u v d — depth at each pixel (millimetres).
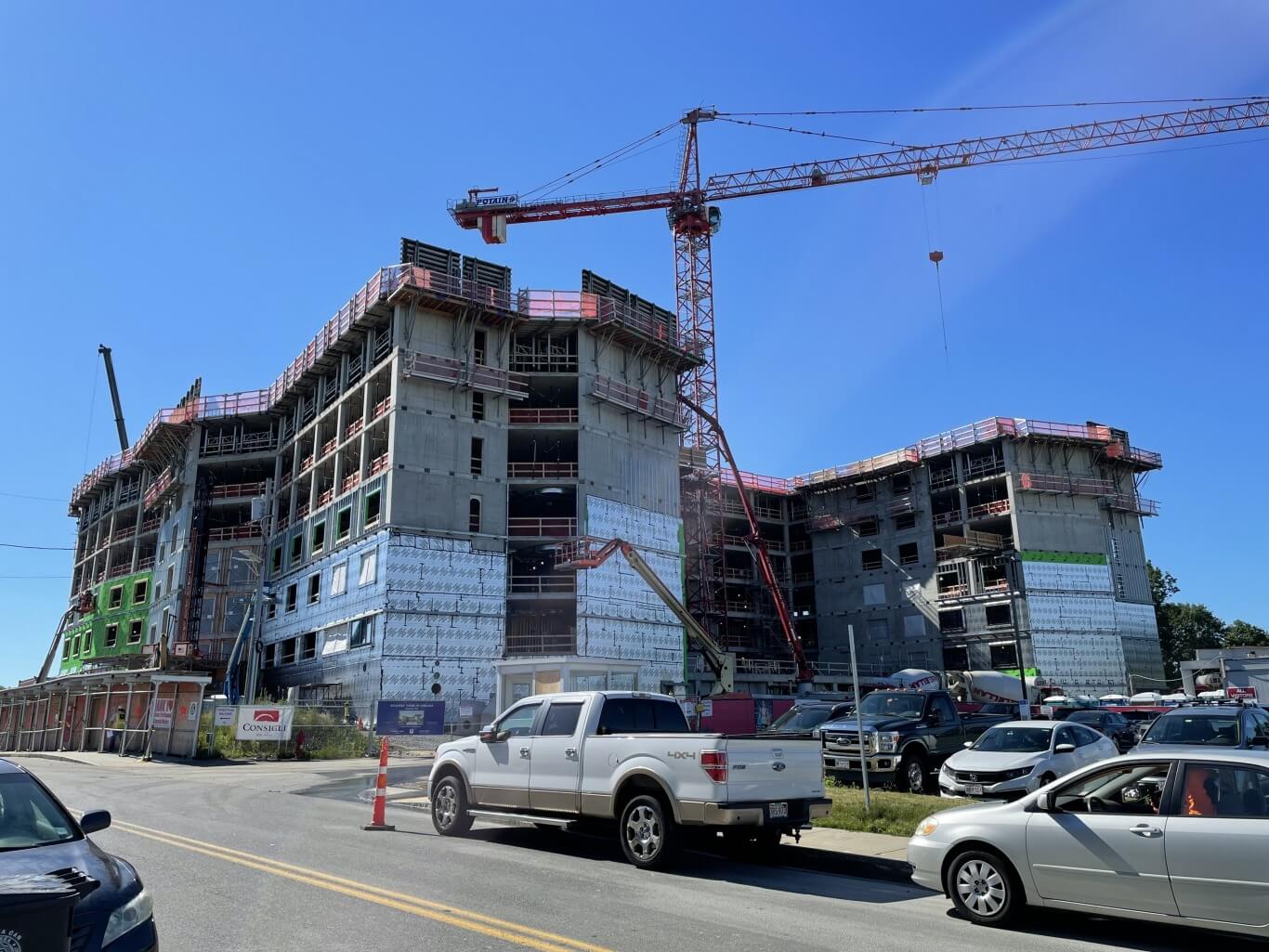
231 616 65188
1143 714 31141
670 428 60438
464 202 73062
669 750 10508
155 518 79875
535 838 12656
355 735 33719
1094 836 7785
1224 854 7168
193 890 8555
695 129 79375
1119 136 70000
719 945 7070
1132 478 79688
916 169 74312
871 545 81875
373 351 54750
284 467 67125
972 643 72000
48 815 6102
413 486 48688
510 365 55000
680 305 78188
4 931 4469
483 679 47656
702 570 73875
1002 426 73000
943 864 8594
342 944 6766
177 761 29422
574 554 50625
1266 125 67312
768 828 10984
